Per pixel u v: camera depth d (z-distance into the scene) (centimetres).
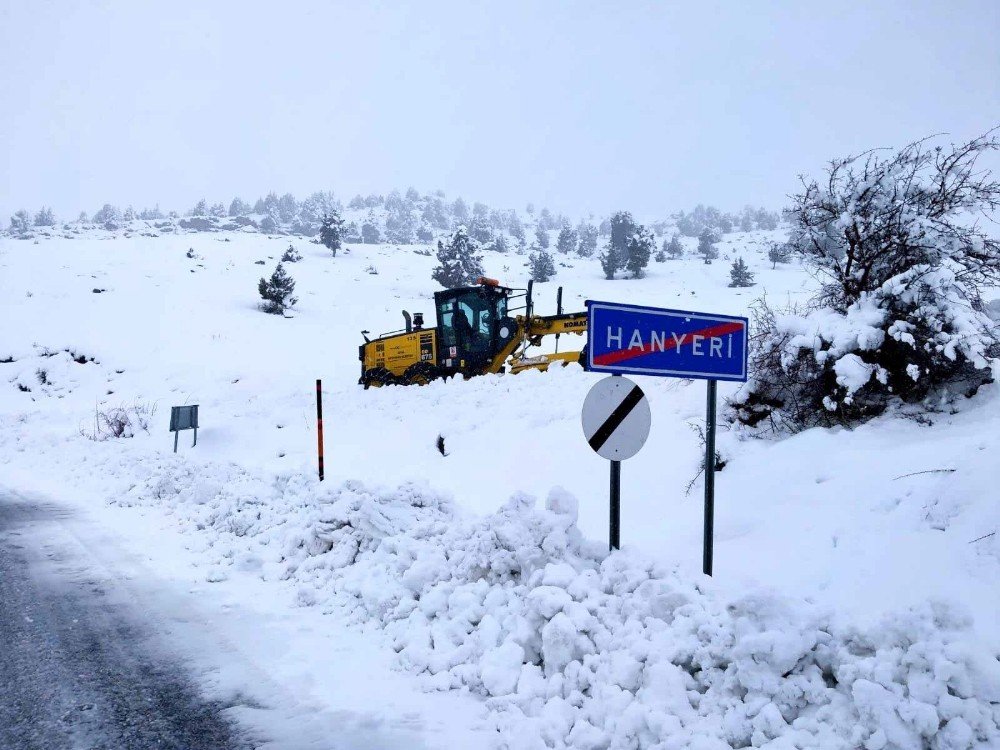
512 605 460
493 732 349
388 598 529
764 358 870
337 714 369
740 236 14600
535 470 980
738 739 308
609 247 8375
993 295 872
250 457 1434
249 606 561
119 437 1956
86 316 3975
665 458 876
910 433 738
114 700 382
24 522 912
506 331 1927
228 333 3922
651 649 364
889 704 290
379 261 7781
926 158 845
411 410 1458
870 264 859
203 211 17212
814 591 504
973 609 430
